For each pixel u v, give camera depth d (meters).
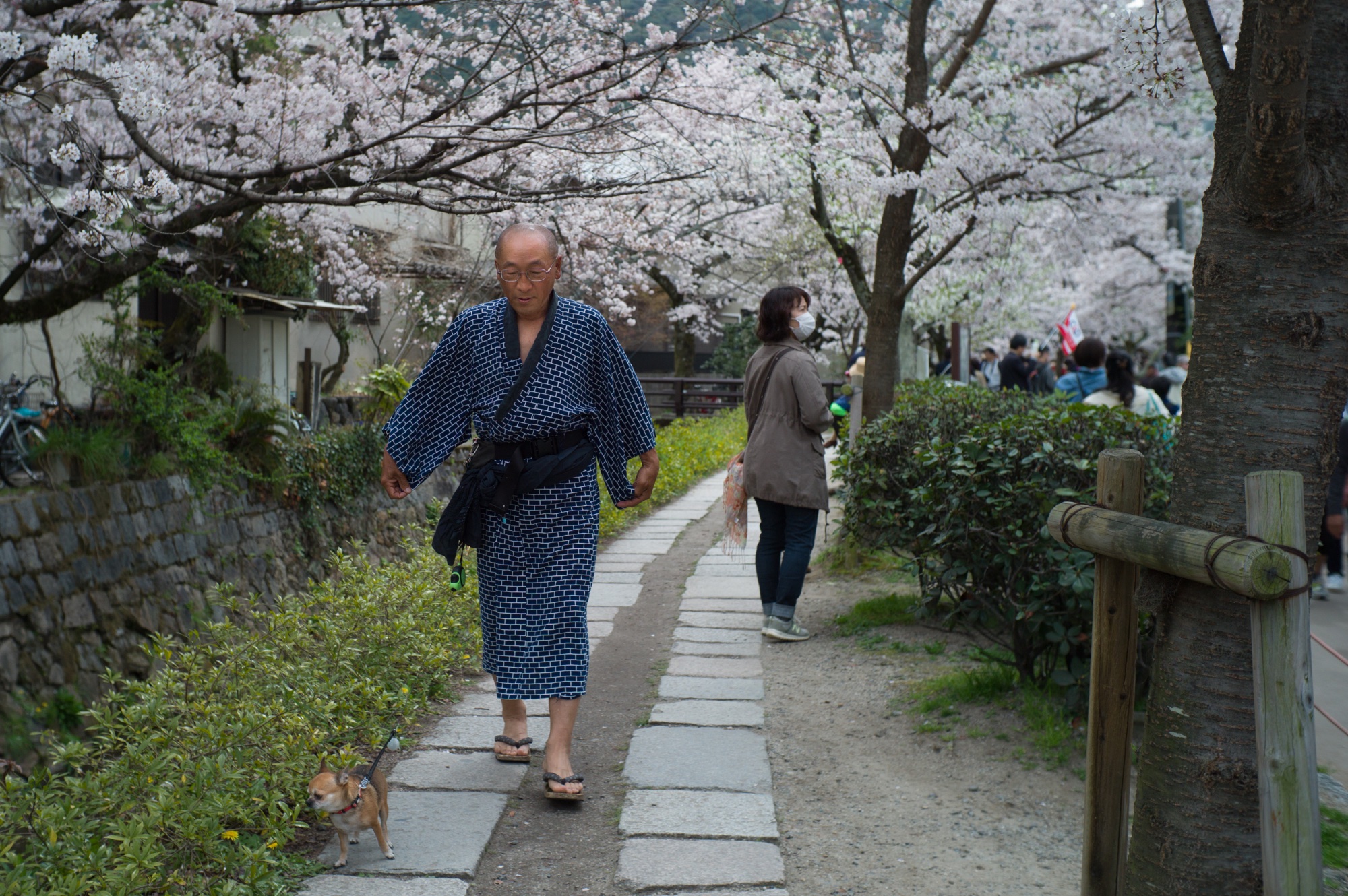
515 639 3.26
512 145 6.02
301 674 4.04
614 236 12.88
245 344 12.80
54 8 5.54
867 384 8.36
